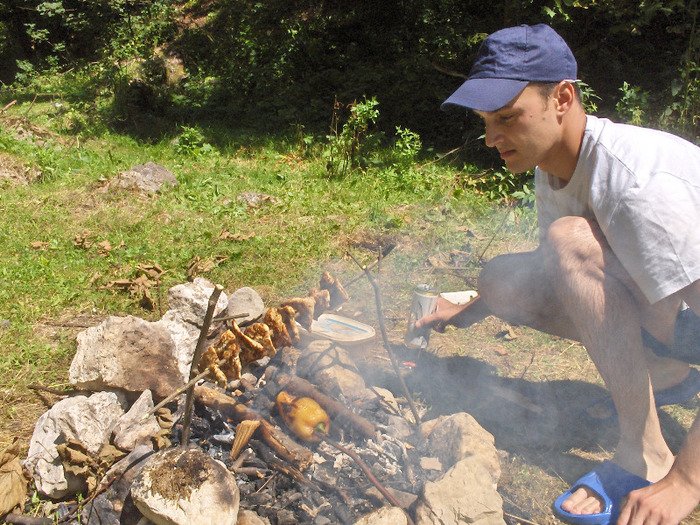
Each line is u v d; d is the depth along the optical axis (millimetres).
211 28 14914
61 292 4207
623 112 7141
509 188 6871
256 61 12992
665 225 2141
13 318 3863
